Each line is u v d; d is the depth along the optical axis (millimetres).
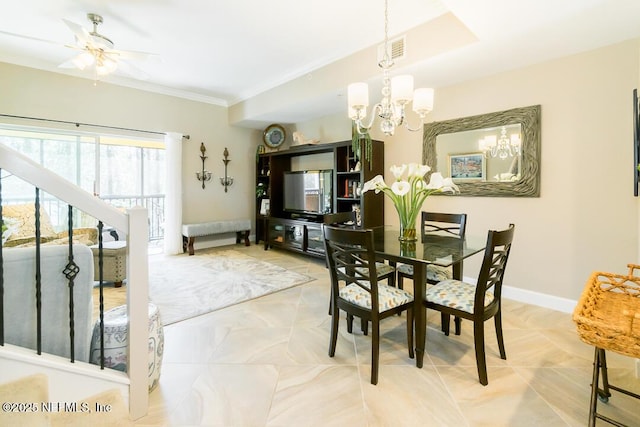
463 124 3387
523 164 2994
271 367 1920
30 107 4039
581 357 2027
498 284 1981
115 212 1436
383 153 4219
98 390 1400
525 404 1590
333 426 1443
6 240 2600
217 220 5879
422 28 2906
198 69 4242
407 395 1660
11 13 2879
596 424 1452
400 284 2648
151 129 5023
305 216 5207
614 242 2566
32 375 1239
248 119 5480
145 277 1492
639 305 1356
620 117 2506
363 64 3457
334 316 2029
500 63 2934
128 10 2820
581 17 2166
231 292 3277
